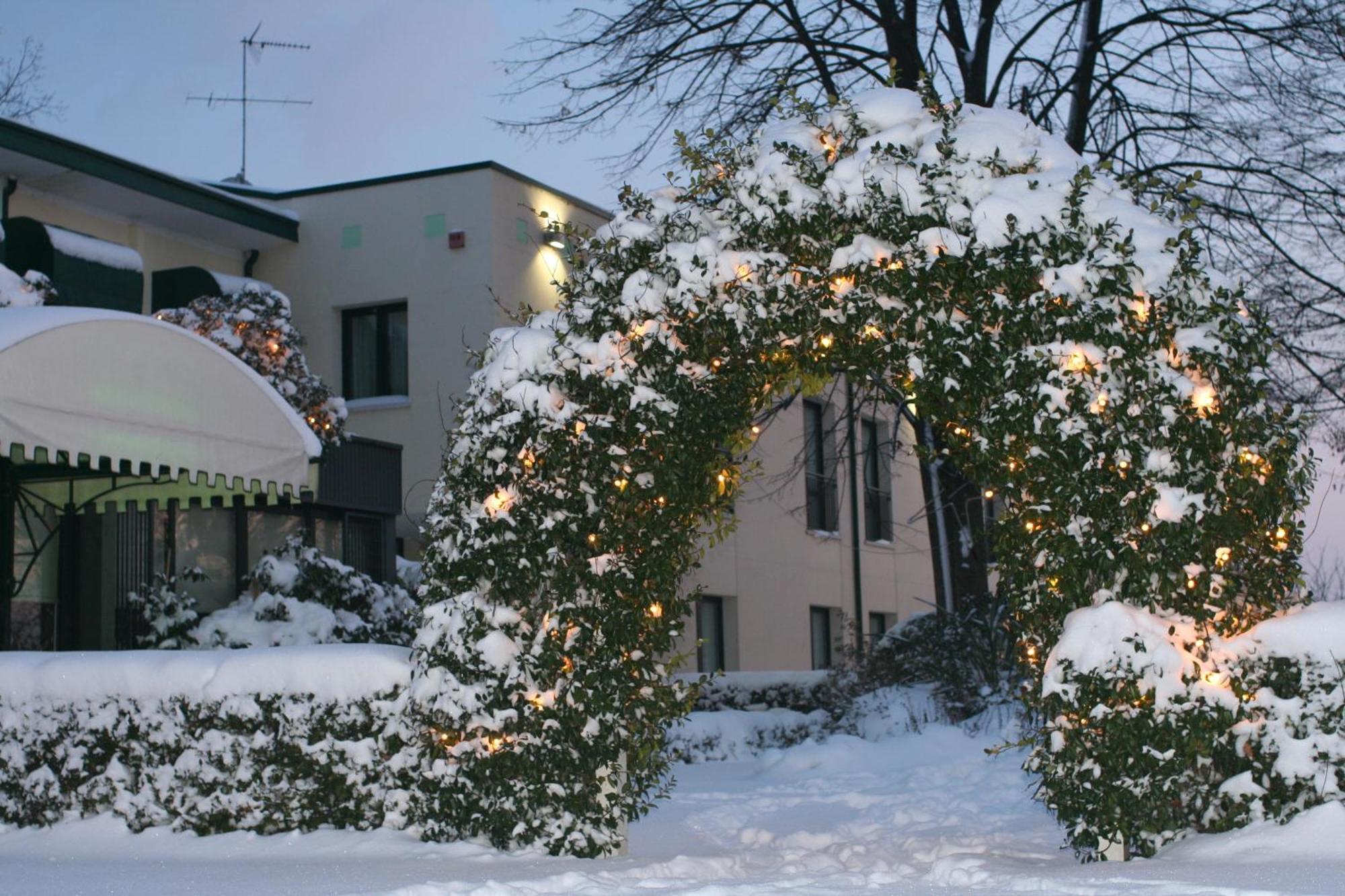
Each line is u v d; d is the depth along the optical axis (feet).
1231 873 22.75
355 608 51.57
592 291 29.48
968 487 63.82
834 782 46.98
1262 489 26.61
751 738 65.82
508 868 26.17
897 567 102.47
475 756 28.53
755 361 28.71
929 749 52.31
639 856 29.63
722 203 29.25
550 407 28.58
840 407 91.20
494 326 71.26
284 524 58.54
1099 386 26.43
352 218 74.08
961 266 27.02
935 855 30.27
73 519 49.78
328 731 29.96
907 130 28.66
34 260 55.21
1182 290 27.09
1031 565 26.86
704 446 28.89
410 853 28.12
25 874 26.07
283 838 29.71
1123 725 25.45
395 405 72.38
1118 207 27.76
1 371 31.42
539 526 28.50
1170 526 25.85
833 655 95.20
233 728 30.48
